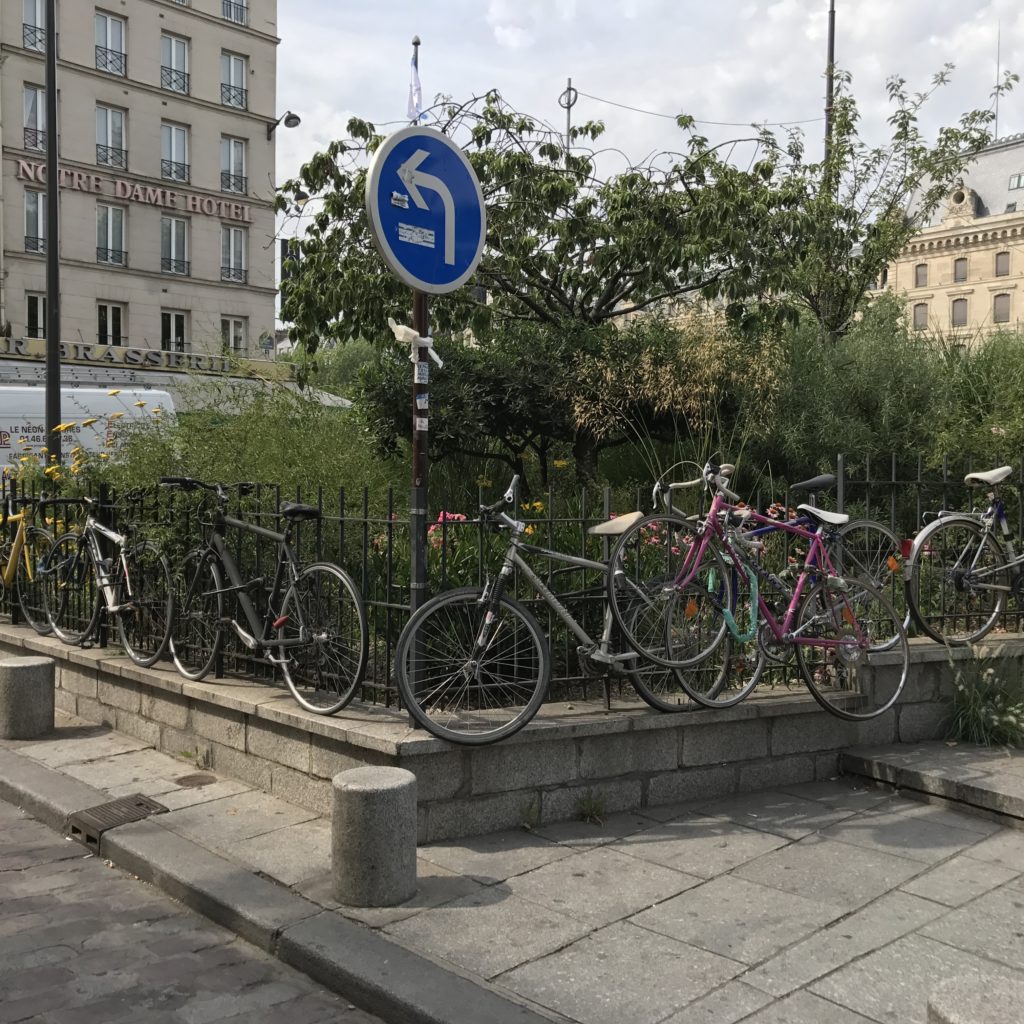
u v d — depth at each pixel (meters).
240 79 36.53
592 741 4.62
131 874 4.25
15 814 5.05
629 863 4.08
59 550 7.10
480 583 4.79
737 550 5.03
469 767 4.34
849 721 5.34
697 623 4.94
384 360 10.41
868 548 5.95
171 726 5.68
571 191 10.08
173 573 5.84
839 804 4.83
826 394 8.73
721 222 9.55
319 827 4.50
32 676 6.03
